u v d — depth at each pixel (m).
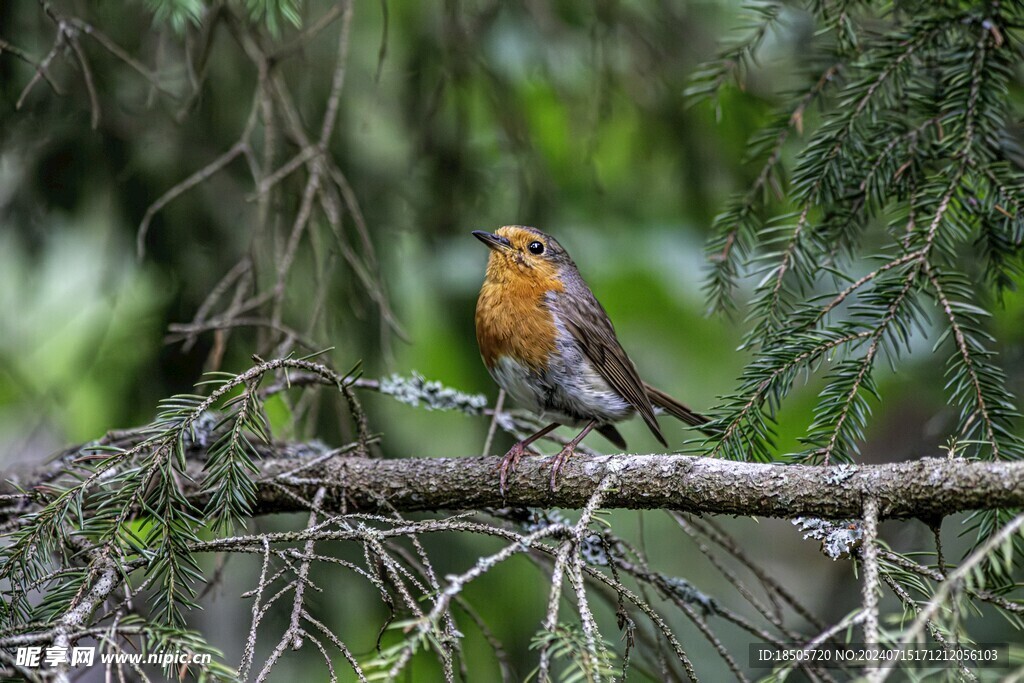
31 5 8.98
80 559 6.43
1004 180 6.85
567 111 11.55
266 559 5.70
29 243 10.05
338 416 10.08
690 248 13.09
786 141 8.43
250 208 10.27
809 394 13.09
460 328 11.41
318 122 10.33
